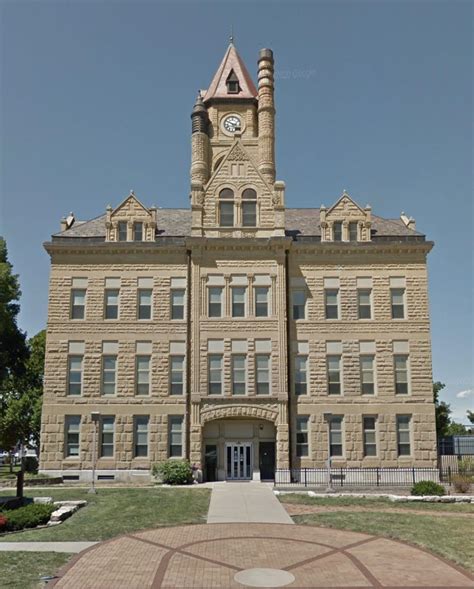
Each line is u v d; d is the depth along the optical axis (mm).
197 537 24609
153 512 29953
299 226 51625
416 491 36125
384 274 48375
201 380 46125
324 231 49219
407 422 46500
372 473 45000
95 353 47125
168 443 45844
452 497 34062
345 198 49844
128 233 49031
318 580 18844
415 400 46562
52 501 32469
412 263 48531
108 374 47062
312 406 46344
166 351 47125
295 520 28234
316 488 39688
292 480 44344
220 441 46469
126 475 45188
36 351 65500
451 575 19469
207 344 46750
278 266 47719
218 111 55250
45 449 45688
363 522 27297
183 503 32719
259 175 49281
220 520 28266
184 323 47500
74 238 48750
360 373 46969
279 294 47281
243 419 46438
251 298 47406
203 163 51469
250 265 47875
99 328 47438
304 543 23578
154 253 48469
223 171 49375
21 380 63781
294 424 46031
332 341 47438
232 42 59531
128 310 47719
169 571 19734
